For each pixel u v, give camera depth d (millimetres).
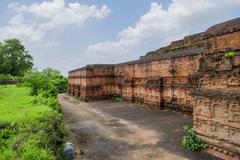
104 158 8648
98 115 18547
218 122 8523
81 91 32344
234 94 7734
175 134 11523
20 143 6316
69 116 18391
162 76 19656
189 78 15938
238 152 7715
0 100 14594
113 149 9695
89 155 8992
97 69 30500
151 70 21422
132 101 25516
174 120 14836
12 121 7781
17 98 15812
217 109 8594
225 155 8219
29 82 20422
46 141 6969
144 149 9570
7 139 6637
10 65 60781
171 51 25141
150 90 21375
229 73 8141
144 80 22859
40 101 13883
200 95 9273
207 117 9031
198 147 9172
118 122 15320
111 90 31219
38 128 7621
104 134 12281
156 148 9633
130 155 8922
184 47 23297
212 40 9391
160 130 12508
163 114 17281
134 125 14133
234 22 8977
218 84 8633
